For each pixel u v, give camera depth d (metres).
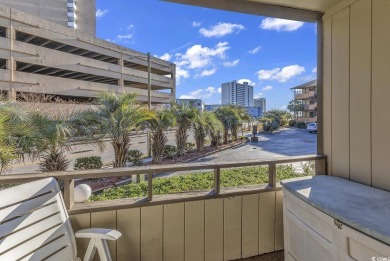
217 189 1.99
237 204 2.03
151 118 8.64
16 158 4.30
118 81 28.59
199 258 1.92
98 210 1.67
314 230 1.48
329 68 2.17
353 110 1.93
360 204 1.40
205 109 13.59
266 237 2.11
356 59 1.89
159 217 1.82
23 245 1.19
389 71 1.64
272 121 26.89
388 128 1.66
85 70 24.45
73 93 23.41
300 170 4.11
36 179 1.55
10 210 1.19
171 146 11.02
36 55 19.94
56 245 1.31
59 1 22.98
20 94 15.40
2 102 4.55
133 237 1.76
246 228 2.05
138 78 30.70
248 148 14.20
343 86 2.02
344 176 2.03
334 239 1.31
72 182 1.67
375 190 1.66
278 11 2.18
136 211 1.76
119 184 6.20
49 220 1.32
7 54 17.88
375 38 1.73
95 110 6.83
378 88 1.72
